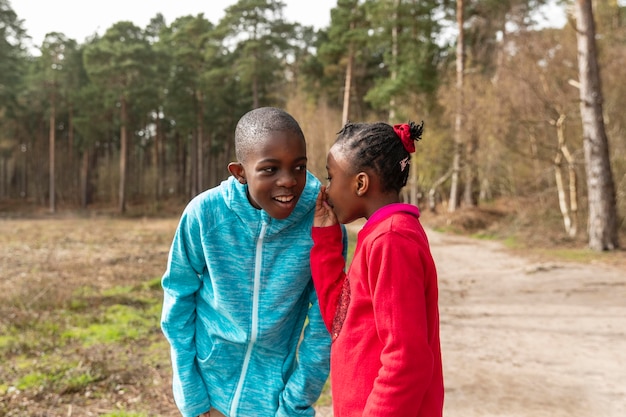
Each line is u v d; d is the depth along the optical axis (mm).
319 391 1853
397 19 26609
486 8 25500
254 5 35344
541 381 4633
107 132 48438
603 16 18094
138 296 8312
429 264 1502
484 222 23484
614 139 16922
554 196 19594
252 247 1785
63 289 8109
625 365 5020
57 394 4148
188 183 51906
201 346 1881
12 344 5426
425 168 26938
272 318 1795
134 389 4289
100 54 37562
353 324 1568
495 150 22547
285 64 44375
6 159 54562
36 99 45812
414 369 1380
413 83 25750
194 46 41938
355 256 1619
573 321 6828
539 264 11859
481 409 4023
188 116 41906
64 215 38188
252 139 1562
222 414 1898
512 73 18141
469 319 7113
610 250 13484
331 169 1666
